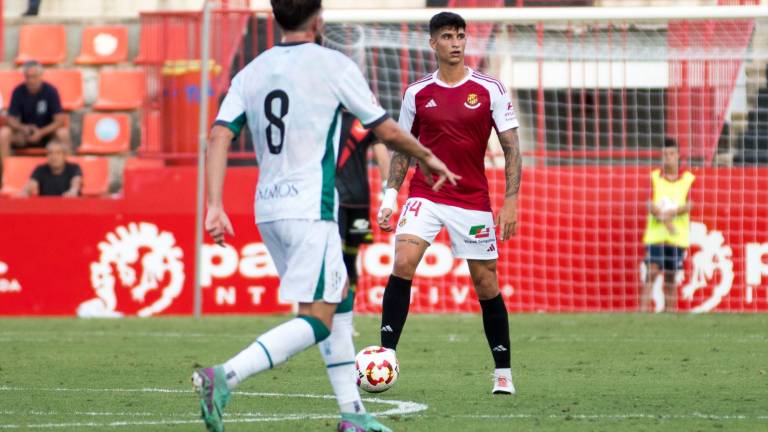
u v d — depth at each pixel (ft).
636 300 162.61
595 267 162.91
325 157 55.36
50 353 107.96
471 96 79.10
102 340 122.21
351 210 125.59
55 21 214.07
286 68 55.52
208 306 158.71
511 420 65.41
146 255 158.81
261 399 75.31
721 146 171.22
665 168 159.74
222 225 55.52
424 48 172.14
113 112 199.93
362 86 55.47
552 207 162.81
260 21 182.70
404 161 82.53
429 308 159.74
